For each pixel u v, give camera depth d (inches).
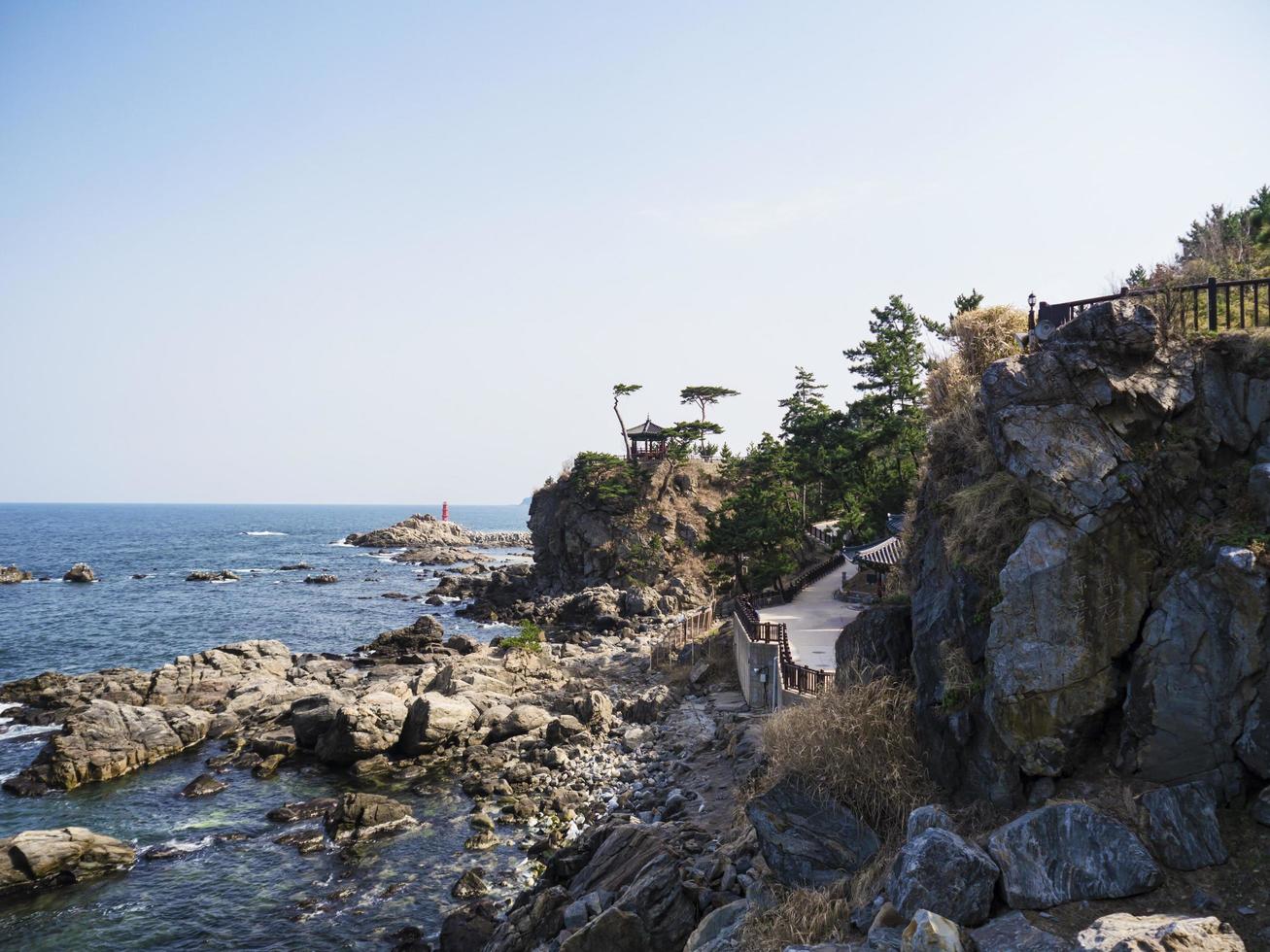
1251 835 345.4
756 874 517.3
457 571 4798.2
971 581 456.8
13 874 784.3
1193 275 590.6
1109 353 432.5
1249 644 355.9
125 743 1159.0
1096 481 412.8
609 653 1951.3
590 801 958.4
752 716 1037.2
